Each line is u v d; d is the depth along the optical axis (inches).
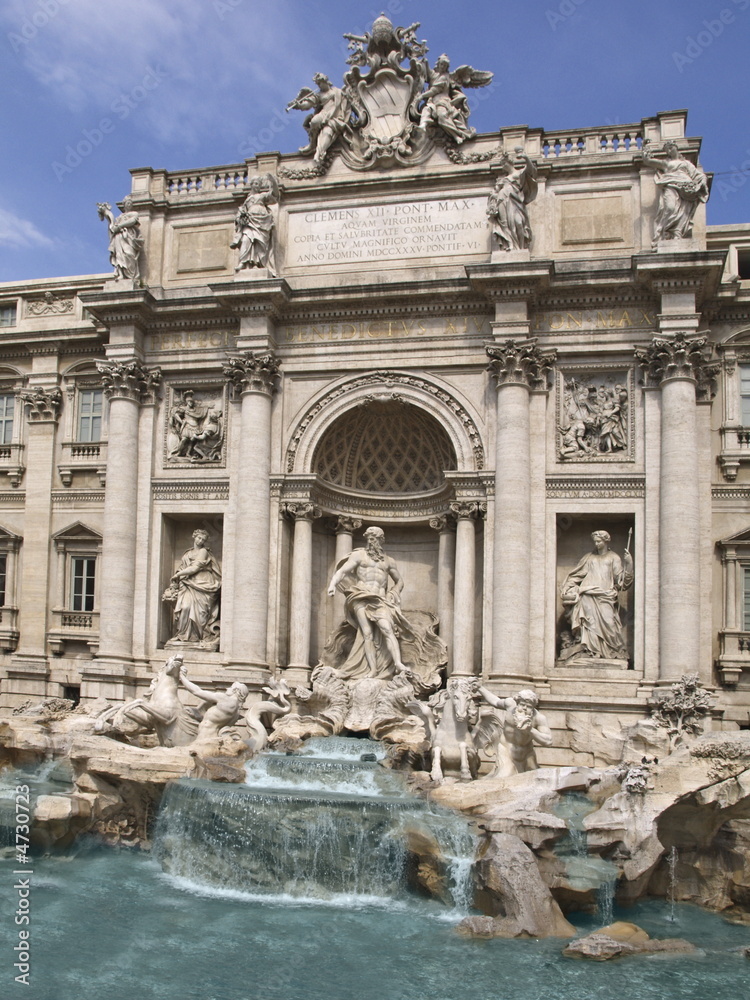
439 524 1397.6
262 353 1384.1
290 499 1389.0
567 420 1328.7
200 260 1492.4
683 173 1284.4
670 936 851.4
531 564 1293.1
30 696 1534.2
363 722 1267.2
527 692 1053.8
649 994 698.2
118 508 1422.2
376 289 1362.0
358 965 734.5
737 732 1029.2
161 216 1509.6
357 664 1349.7
